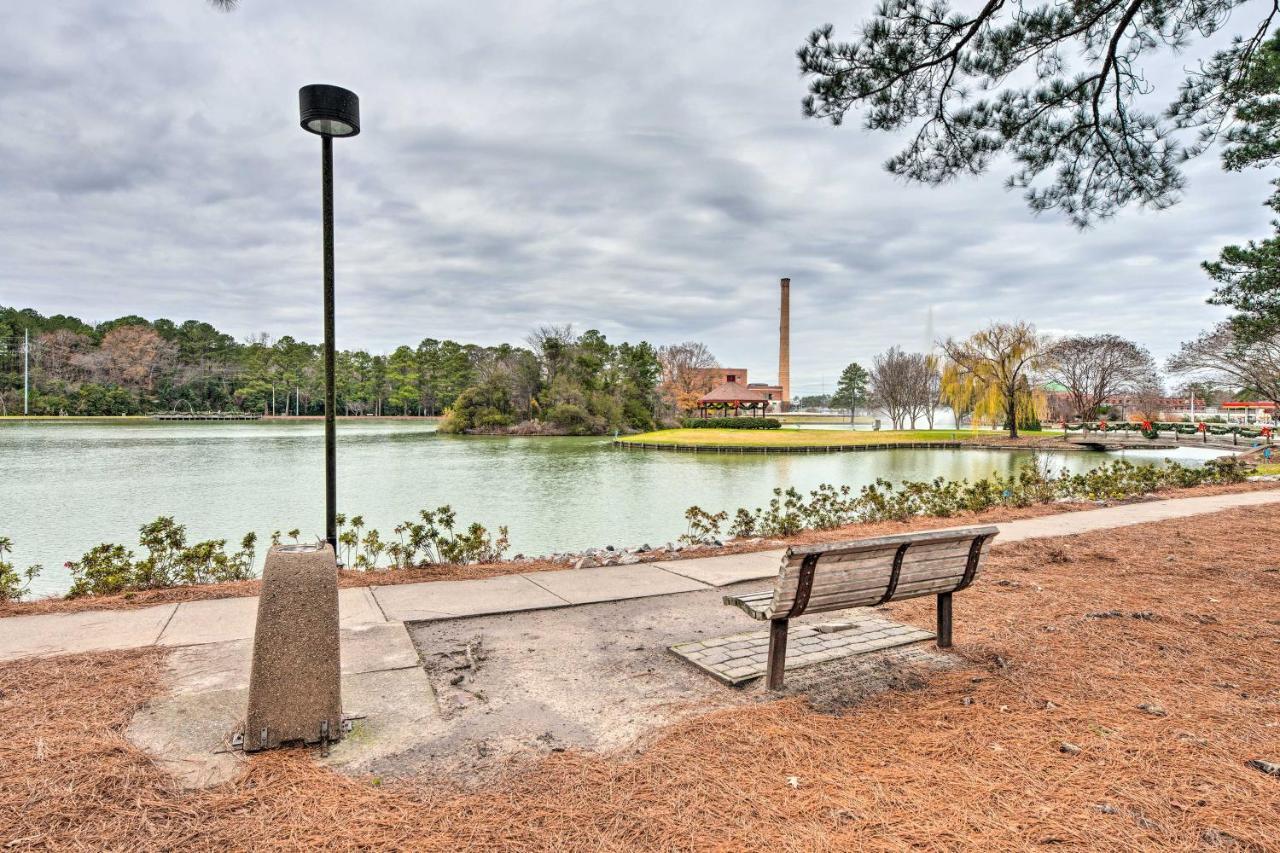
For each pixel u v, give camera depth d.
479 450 43.28
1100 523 9.48
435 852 2.24
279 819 2.43
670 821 2.40
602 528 14.63
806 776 2.70
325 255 5.92
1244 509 10.76
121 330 98.56
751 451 44.56
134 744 2.96
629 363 74.38
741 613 5.30
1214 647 4.23
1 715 3.20
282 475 26.55
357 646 4.43
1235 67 6.63
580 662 4.20
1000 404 52.09
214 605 5.40
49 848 2.22
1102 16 6.34
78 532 14.34
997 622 4.82
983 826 2.35
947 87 6.79
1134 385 60.25
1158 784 2.61
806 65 6.66
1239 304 15.96
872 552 3.67
